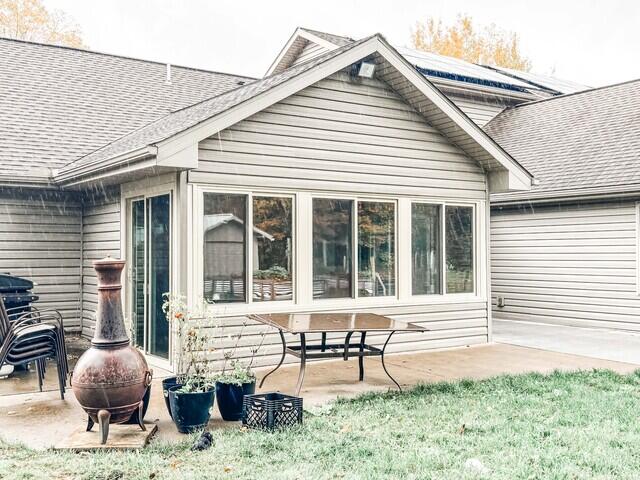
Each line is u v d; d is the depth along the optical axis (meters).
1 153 9.80
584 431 5.38
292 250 8.47
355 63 8.81
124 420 5.18
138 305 8.82
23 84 12.20
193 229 7.65
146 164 7.27
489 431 5.40
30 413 5.98
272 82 8.81
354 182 8.97
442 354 9.41
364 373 7.98
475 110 17.84
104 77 13.48
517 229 14.35
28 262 10.39
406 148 9.48
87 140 10.84
